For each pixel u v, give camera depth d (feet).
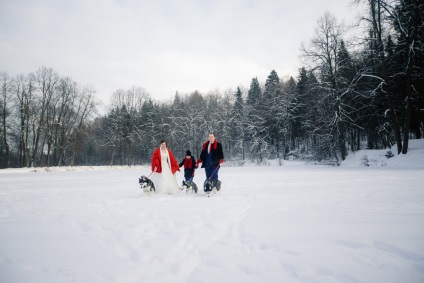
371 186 30.86
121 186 38.99
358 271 8.43
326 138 102.22
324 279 8.05
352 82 89.61
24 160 127.03
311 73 97.71
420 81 76.43
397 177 40.86
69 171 104.53
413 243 10.37
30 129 123.03
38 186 41.57
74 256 10.62
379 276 8.04
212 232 13.60
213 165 28.53
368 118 93.30
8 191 35.14
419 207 17.94
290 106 148.87
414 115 83.87
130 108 177.06
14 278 8.60
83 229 14.79
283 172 62.64
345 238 11.37
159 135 170.81
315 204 20.15
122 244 12.12
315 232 12.47
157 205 21.71
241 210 18.92
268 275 8.49
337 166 89.66
